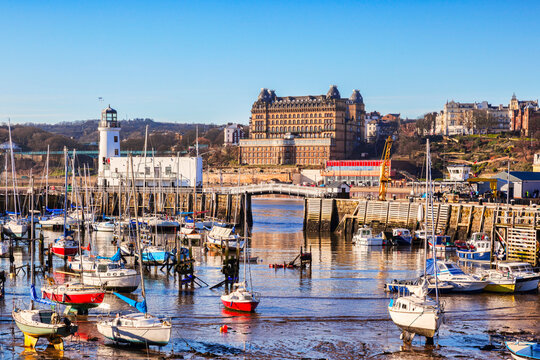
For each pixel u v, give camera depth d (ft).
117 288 315.17
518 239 362.53
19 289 329.52
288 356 230.48
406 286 320.50
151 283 349.00
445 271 333.42
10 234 513.45
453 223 525.75
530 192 612.70
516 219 385.50
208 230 586.04
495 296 320.09
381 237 515.91
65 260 422.00
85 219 615.16
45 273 370.94
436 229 529.86
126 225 583.58
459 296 319.47
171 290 330.54
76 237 549.13
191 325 265.34
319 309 292.81
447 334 256.11
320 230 629.92
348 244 529.04
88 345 238.89
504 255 377.50
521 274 331.57
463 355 232.32
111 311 283.18
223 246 463.01
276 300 309.22
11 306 292.61
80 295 272.51
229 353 232.73
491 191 640.58
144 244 415.44
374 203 589.73
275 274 378.32
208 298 312.29
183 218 628.28
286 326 265.13
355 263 422.00
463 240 505.66
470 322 273.13
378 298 314.96
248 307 284.41
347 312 287.48
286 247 507.71
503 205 492.54
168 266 374.22
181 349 236.43
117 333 235.40
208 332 256.32
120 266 335.26
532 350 216.74
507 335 254.68
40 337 235.20
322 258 445.37
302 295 320.09
